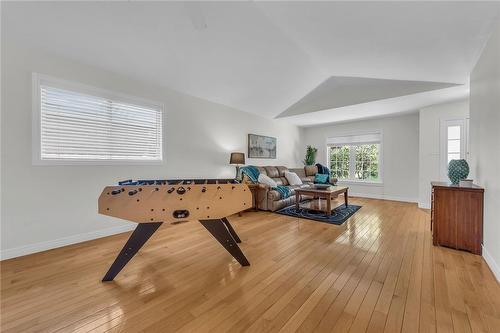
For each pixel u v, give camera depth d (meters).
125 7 2.17
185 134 3.92
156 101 3.48
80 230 2.71
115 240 2.77
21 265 2.07
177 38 2.67
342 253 2.34
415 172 5.38
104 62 2.80
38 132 2.40
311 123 6.70
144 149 3.38
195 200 1.94
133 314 1.40
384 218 3.78
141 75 3.20
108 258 2.23
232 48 3.00
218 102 4.53
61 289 1.67
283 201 4.45
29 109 2.35
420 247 2.51
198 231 3.08
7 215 2.23
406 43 2.36
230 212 2.00
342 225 3.37
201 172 4.21
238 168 4.60
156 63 3.03
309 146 6.99
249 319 1.36
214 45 2.89
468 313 1.39
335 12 2.04
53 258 2.22
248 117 5.33
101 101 2.91
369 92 4.33
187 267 2.03
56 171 2.53
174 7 2.24
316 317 1.37
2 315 1.39
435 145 4.44
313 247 2.50
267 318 1.36
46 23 2.20
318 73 3.99
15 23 2.16
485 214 2.22
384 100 4.19
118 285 1.73
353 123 6.43
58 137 2.58
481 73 2.32
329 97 4.92
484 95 2.22
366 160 6.26
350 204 5.00
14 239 2.27
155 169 3.47
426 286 1.71
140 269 1.99
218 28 2.61
